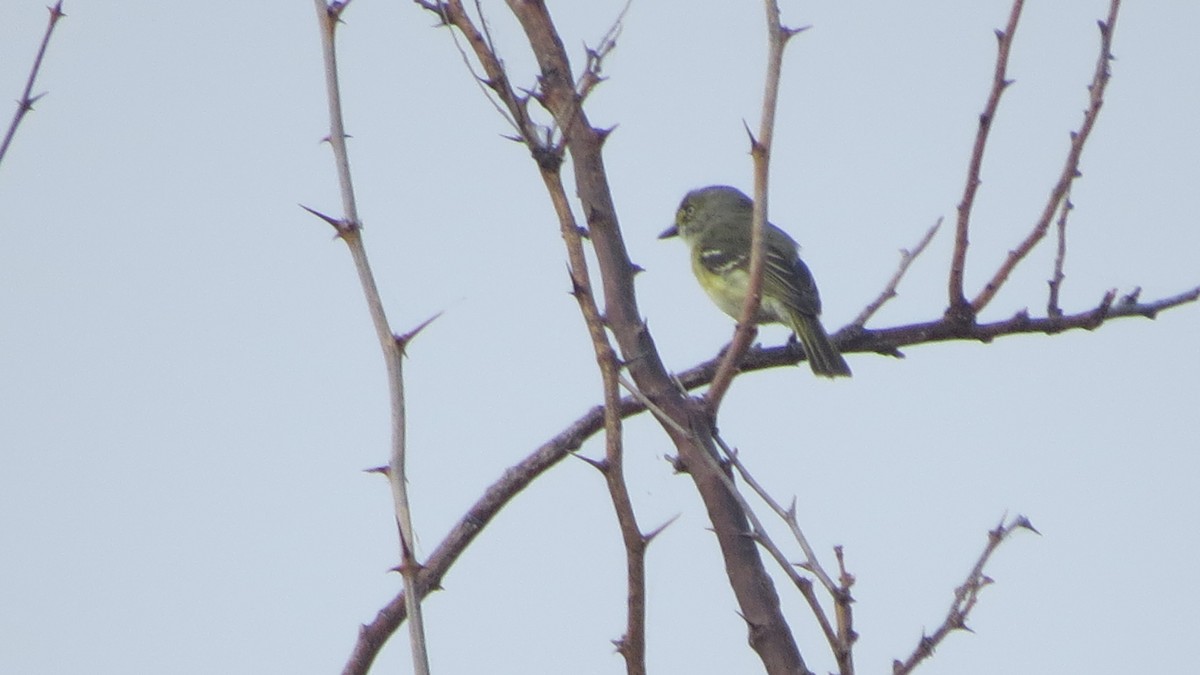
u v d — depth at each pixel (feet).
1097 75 26.25
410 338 17.28
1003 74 26.22
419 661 15.75
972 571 18.39
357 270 17.48
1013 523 18.52
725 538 20.17
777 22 18.24
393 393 17.04
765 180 18.49
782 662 19.57
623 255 23.21
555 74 22.20
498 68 17.21
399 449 16.84
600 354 16.43
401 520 16.43
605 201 23.24
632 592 16.47
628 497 16.39
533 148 16.80
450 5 17.69
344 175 17.89
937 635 17.99
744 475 17.13
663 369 22.29
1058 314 29.04
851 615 16.02
